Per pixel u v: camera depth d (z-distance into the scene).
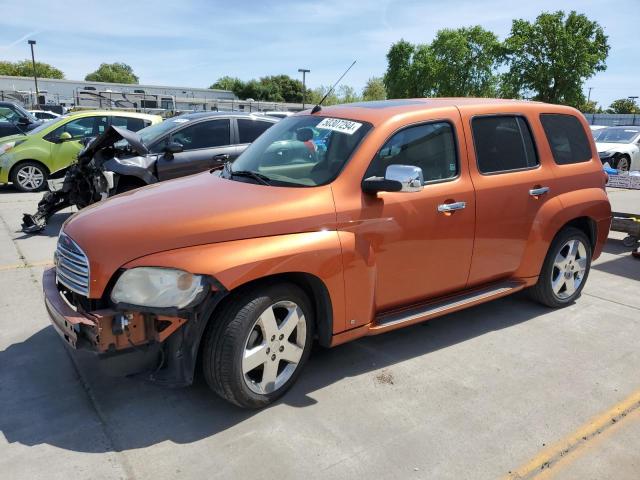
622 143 15.27
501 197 4.14
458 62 52.12
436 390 3.51
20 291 5.16
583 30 35.56
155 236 2.88
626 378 3.71
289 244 3.08
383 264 3.55
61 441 2.92
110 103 32.97
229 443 2.92
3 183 11.27
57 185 11.09
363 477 2.68
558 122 4.77
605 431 3.09
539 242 4.48
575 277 5.05
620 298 5.31
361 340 4.24
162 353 2.96
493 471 2.75
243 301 2.98
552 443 2.98
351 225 3.35
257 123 8.53
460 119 4.02
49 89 69.25
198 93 79.88
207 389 3.46
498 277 4.39
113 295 2.82
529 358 3.98
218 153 7.95
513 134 4.38
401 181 3.23
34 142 11.25
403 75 55.62
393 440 2.97
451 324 4.59
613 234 8.23
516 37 36.19
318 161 3.60
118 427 3.05
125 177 7.38
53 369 3.68
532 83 36.25
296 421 3.13
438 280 3.94
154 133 7.89
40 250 6.68
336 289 3.29
